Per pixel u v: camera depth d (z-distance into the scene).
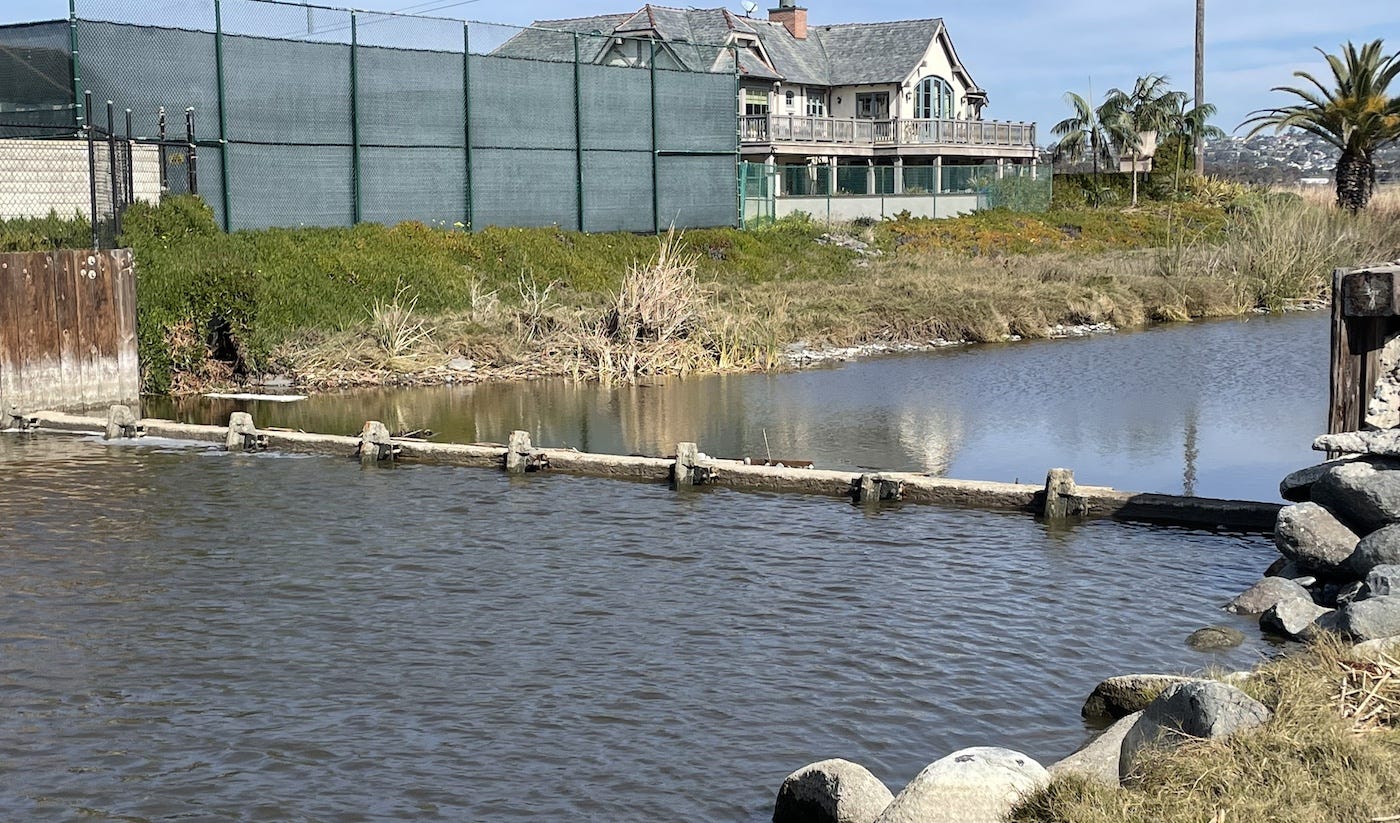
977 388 23.23
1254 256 39.00
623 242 37.25
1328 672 7.41
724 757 7.94
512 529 13.36
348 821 7.22
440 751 8.05
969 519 13.77
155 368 23.03
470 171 34.91
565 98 37.22
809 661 9.48
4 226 23.86
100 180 26.69
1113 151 67.62
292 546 12.68
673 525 13.53
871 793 6.73
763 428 19.42
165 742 8.21
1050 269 38.78
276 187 30.83
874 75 67.12
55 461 17.00
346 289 27.94
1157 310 34.72
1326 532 10.56
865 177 53.38
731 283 34.72
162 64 28.50
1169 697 6.85
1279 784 5.98
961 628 10.20
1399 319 11.70
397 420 20.44
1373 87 51.09
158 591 11.22
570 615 10.55
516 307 28.73
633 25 59.78
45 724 8.48
